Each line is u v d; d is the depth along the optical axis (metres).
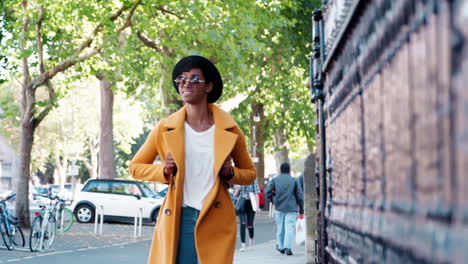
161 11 21.33
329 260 2.35
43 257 13.63
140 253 14.85
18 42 20.95
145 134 73.75
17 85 55.00
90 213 26.47
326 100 2.45
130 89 28.98
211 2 20.17
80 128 59.22
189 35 21.12
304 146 45.44
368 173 1.46
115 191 26.38
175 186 3.59
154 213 26.12
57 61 22.03
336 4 1.98
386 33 1.21
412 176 1.05
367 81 1.42
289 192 13.27
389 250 1.21
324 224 2.58
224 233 3.61
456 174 0.82
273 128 38.19
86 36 23.25
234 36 21.33
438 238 0.89
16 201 21.00
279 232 13.55
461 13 0.78
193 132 3.66
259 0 22.28
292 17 27.16
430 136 0.94
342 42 1.82
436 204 0.91
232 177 3.64
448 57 0.84
